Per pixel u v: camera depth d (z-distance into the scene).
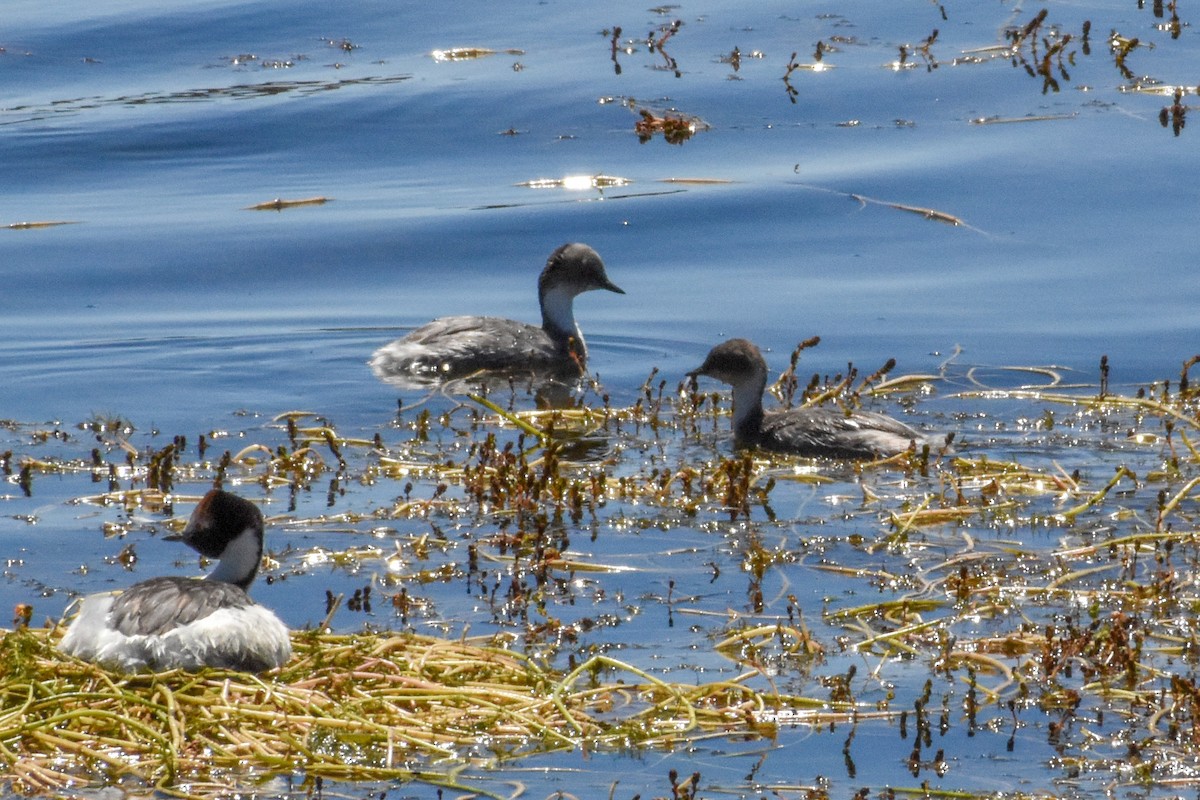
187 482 15.32
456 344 19.53
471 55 33.50
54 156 28.73
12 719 9.97
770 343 20.30
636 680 11.01
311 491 15.13
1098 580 12.82
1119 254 23.12
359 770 9.68
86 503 14.72
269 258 23.89
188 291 22.64
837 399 18.03
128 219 25.55
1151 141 27.36
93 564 13.20
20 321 21.17
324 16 36.66
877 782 9.64
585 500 14.94
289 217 25.55
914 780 9.66
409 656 11.11
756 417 17.08
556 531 14.12
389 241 24.53
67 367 19.31
